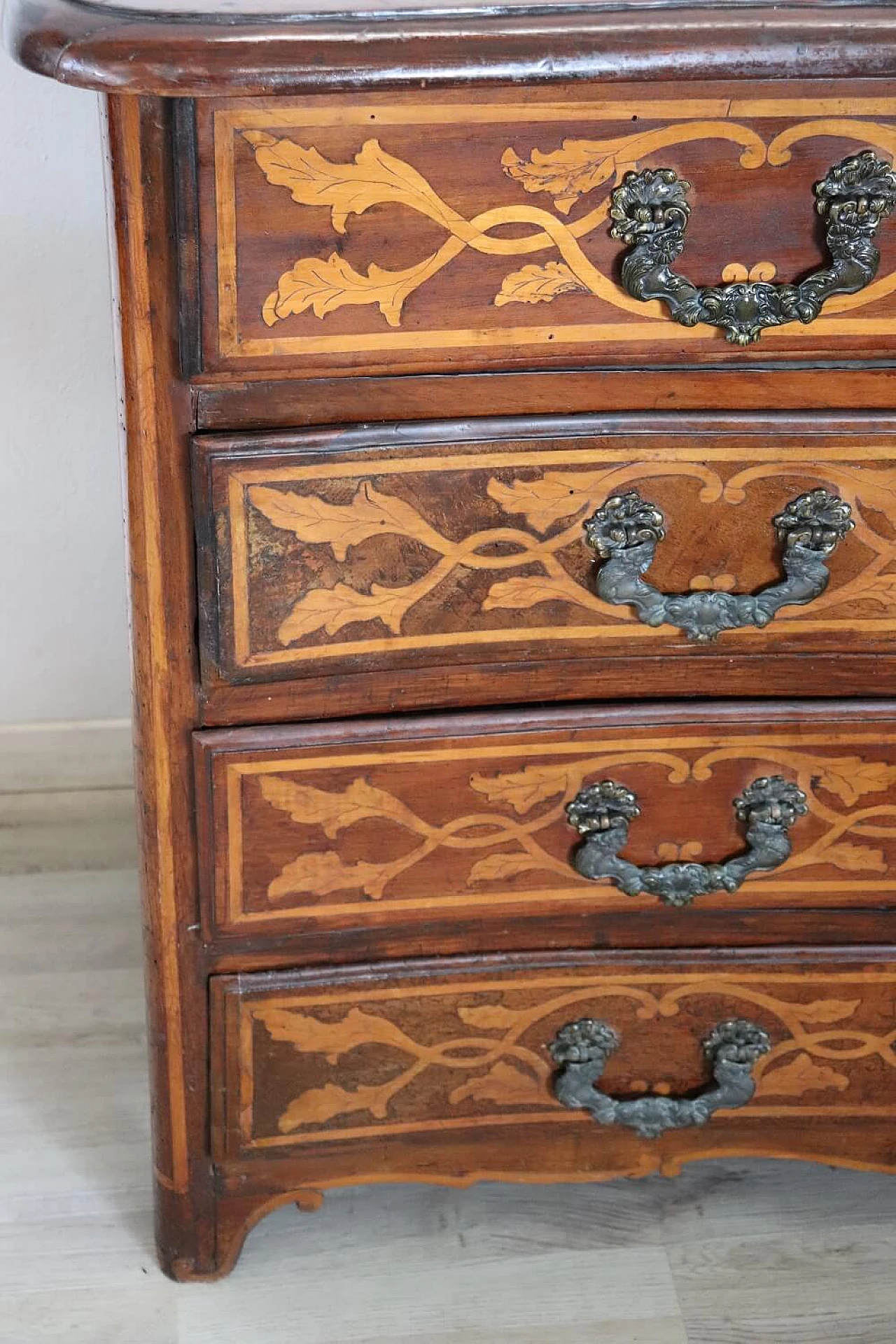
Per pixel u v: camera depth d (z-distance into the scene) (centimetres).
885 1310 134
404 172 91
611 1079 127
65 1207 140
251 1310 132
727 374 101
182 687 106
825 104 91
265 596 103
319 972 119
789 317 97
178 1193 128
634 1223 141
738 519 105
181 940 116
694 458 103
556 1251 138
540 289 96
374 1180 131
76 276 157
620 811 114
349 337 96
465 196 92
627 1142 131
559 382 100
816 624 109
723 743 113
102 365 161
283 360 96
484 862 116
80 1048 156
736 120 91
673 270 96
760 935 121
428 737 110
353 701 109
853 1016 124
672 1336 131
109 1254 136
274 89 86
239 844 112
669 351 98
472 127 90
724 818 116
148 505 100
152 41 84
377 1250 138
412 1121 127
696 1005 123
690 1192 143
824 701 113
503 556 105
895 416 102
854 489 104
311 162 90
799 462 103
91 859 180
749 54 87
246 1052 121
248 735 108
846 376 101
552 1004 122
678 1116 127
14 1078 152
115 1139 146
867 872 119
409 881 116
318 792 111
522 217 93
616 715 111
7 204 153
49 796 179
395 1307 133
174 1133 125
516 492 103
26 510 168
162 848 112
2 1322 131
